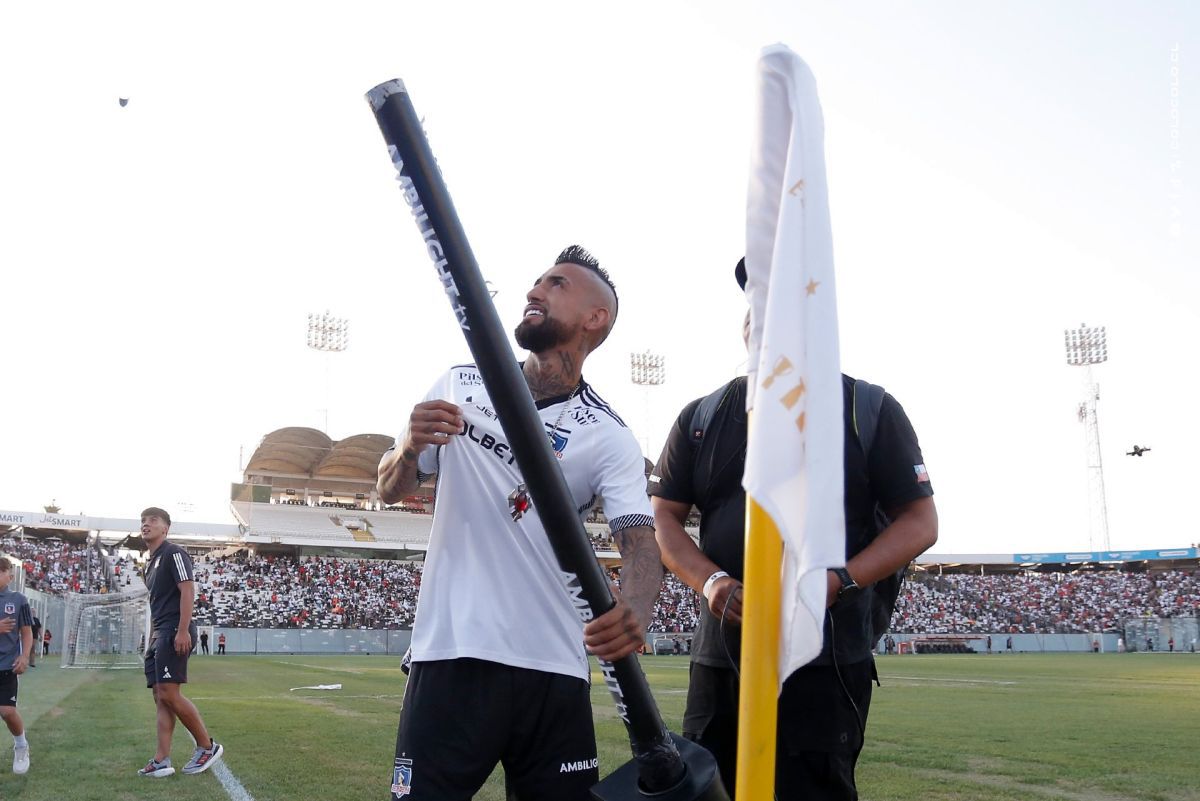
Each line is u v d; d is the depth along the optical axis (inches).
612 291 112.1
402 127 58.8
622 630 69.0
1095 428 2719.0
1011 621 2427.4
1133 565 2812.5
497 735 101.3
